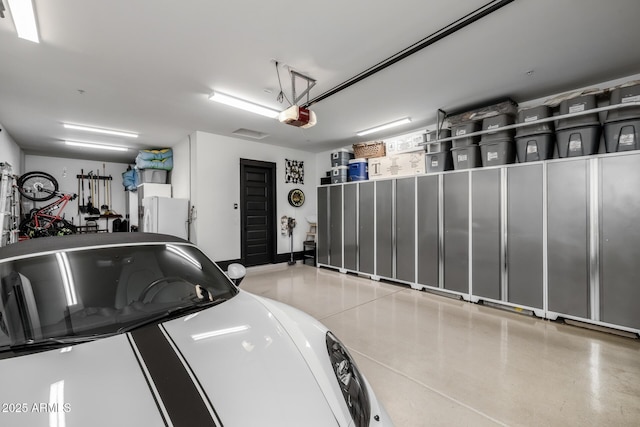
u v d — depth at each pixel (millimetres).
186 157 5488
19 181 5945
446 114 4277
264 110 3939
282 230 6473
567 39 2451
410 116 4375
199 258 1813
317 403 875
